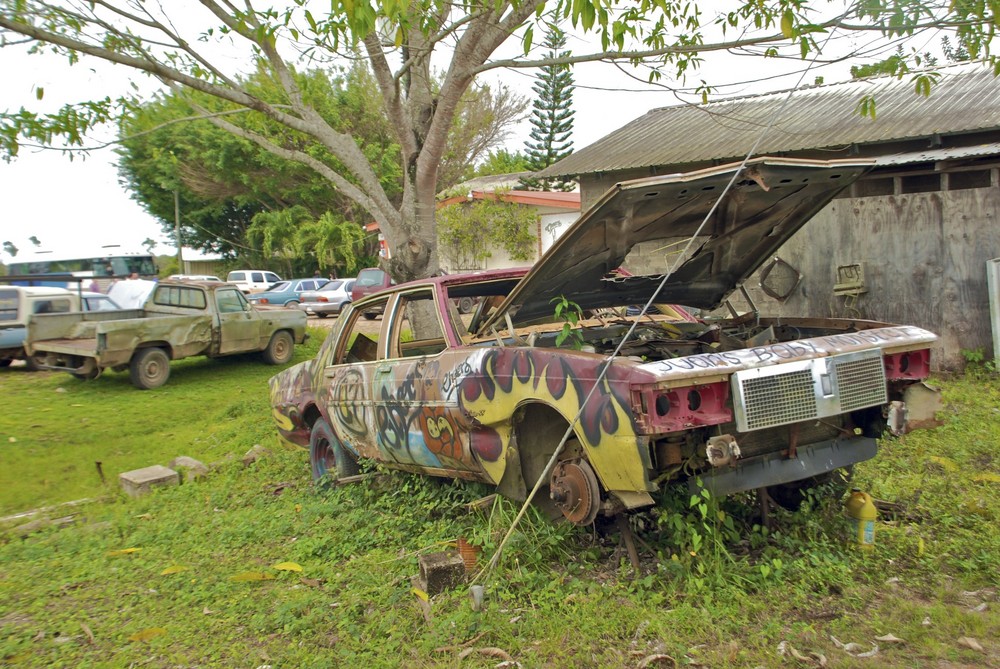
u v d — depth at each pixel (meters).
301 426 7.24
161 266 46.31
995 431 6.81
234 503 6.60
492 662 3.50
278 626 4.07
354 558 4.93
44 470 8.34
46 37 7.23
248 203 40.19
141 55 8.16
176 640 4.03
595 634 3.61
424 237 8.68
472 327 5.57
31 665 3.85
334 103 33.12
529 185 35.84
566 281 4.91
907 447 6.41
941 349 10.36
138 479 7.23
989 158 10.08
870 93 14.05
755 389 3.80
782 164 4.09
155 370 13.49
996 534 4.42
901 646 3.38
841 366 4.04
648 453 3.73
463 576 4.26
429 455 5.27
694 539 4.04
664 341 5.32
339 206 38.38
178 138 36.03
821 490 4.84
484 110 37.03
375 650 3.69
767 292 11.77
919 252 10.47
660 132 15.62
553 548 4.53
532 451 4.70
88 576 5.04
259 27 6.94
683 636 3.53
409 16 7.35
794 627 3.55
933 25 5.54
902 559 4.28
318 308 25.78
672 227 4.79
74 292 16.16
